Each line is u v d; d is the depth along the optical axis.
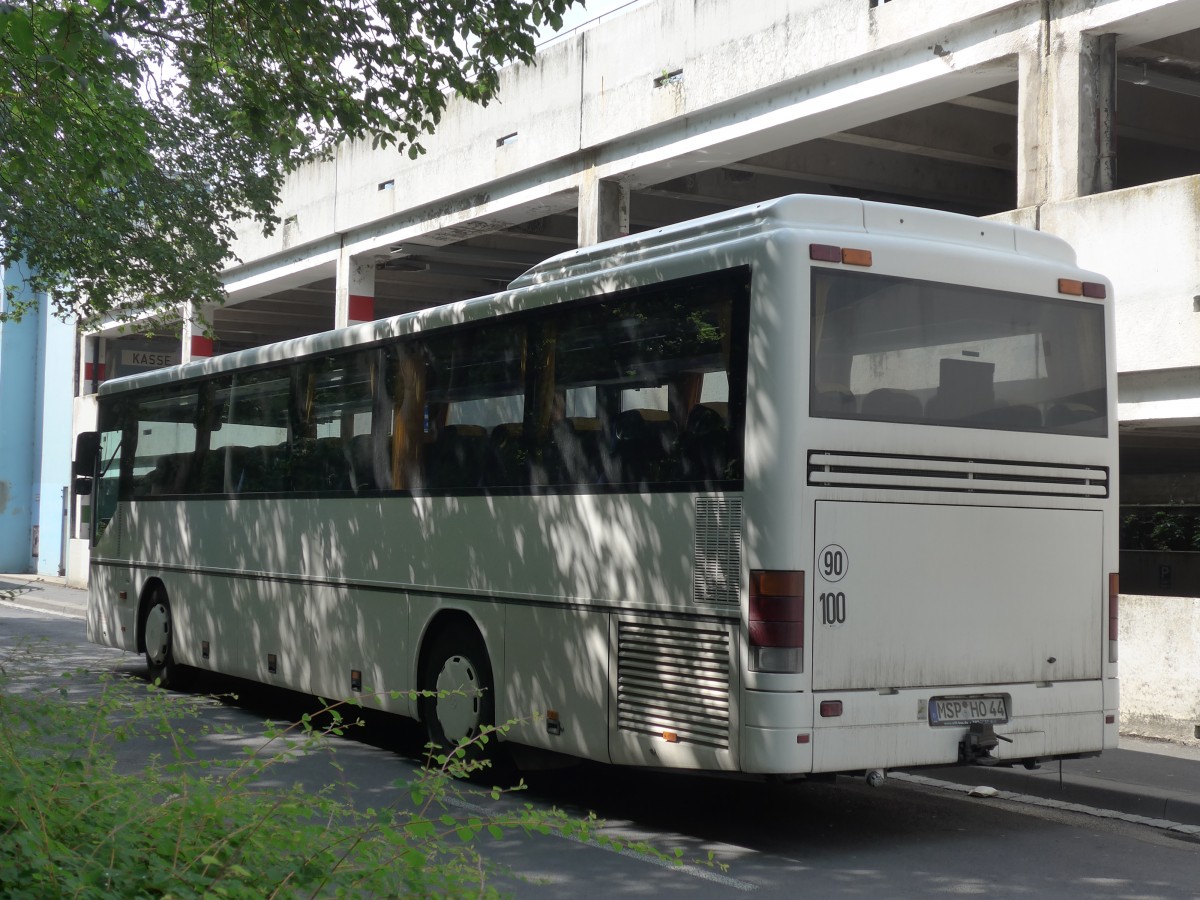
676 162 18.34
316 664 11.52
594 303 8.62
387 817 4.69
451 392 9.97
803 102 16.20
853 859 7.48
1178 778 9.52
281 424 12.33
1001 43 13.92
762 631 7.19
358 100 12.30
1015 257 8.23
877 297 7.62
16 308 22.95
